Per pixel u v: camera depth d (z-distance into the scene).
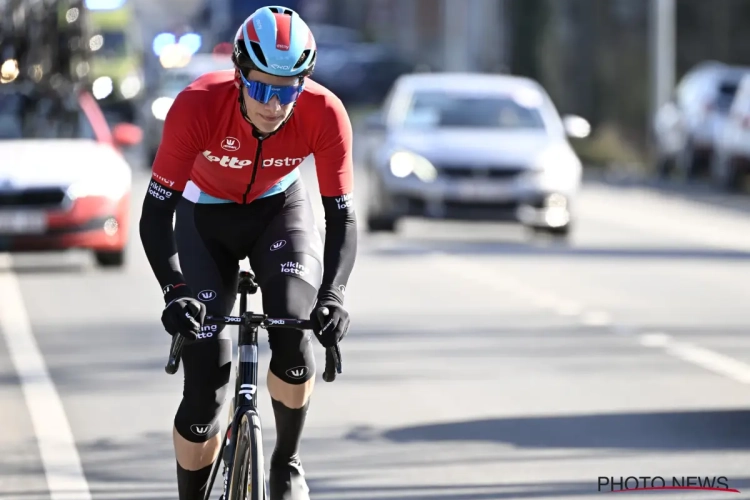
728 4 136.50
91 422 29.59
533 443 27.83
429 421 29.72
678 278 52.97
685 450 27.31
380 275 52.78
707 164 105.62
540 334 40.47
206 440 19.77
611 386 33.28
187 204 20.48
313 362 19.73
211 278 20.11
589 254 60.38
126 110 134.50
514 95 66.56
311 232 20.48
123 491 24.48
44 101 52.34
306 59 18.23
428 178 62.25
